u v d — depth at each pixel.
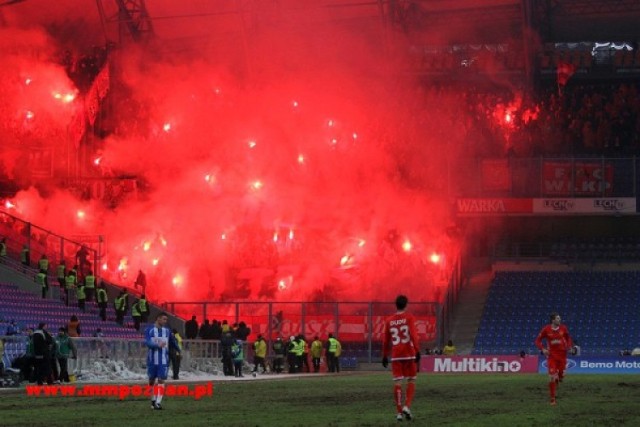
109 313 85.44
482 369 78.31
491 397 42.84
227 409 35.84
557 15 112.25
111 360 64.38
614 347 89.25
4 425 29.09
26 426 28.75
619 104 109.81
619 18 111.81
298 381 62.81
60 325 75.75
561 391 47.56
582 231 105.62
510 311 94.56
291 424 28.77
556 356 40.38
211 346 78.25
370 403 39.00
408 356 30.20
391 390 49.75
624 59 112.69
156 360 36.12
